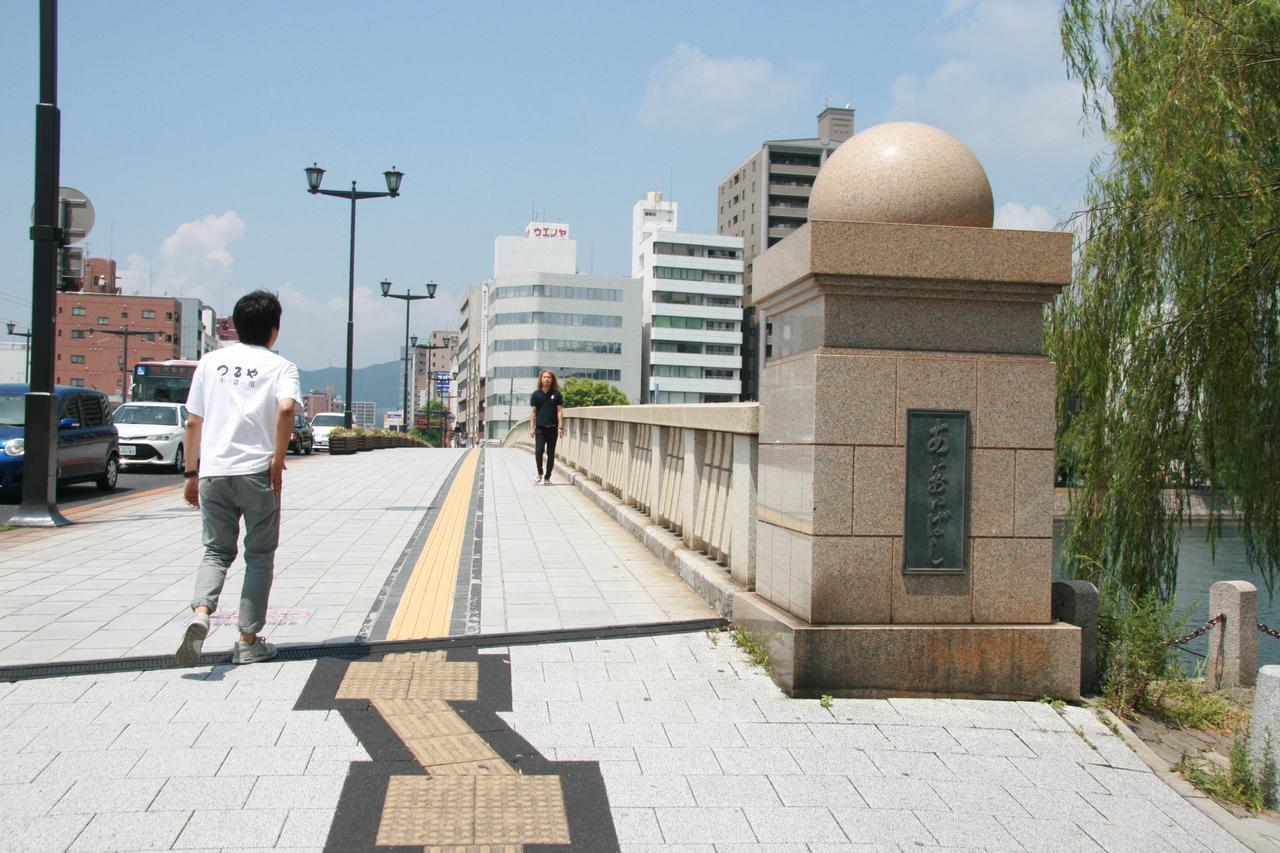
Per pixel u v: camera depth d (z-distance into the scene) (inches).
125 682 176.1
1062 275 186.4
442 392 3469.5
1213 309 366.6
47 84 415.5
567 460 741.3
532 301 4082.2
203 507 186.7
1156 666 195.9
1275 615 525.0
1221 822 142.5
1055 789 147.8
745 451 230.1
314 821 123.7
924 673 181.6
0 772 135.8
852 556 183.5
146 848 115.6
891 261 182.2
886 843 126.7
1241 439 367.6
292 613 232.1
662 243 4220.0
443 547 343.0
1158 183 368.2
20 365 2726.4
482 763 144.3
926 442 185.6
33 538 361.4
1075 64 414.9
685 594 258.5
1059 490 406.0
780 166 4092.0
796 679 178.2
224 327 6127.0
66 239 426.0
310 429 1310.3
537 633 211.8
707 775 144.2
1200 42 360.5
